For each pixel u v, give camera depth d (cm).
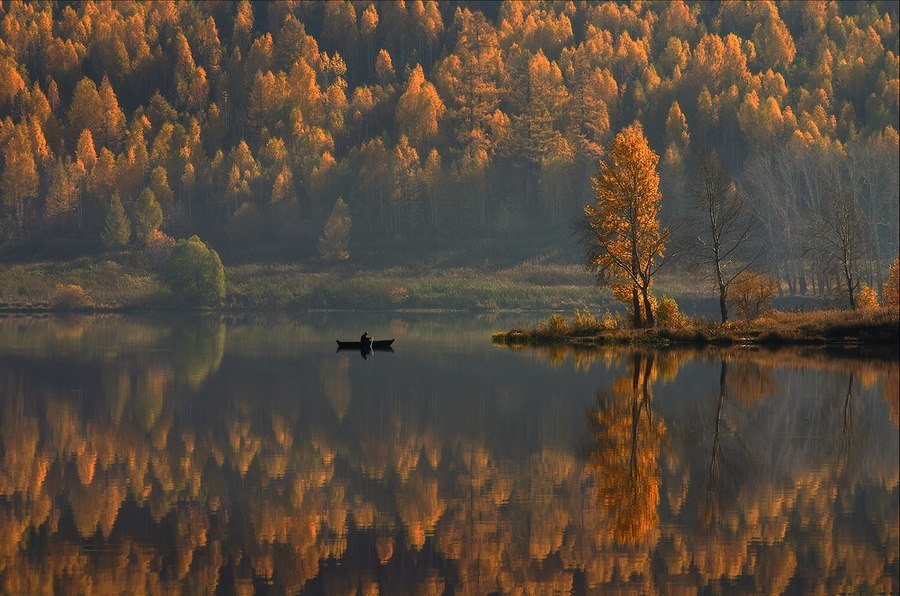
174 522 5750
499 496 6153
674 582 4816
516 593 4725
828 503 5875
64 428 8438
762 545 5231
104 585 4825
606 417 8444
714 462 6794
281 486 6475
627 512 5791
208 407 9475
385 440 7769
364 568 5047
